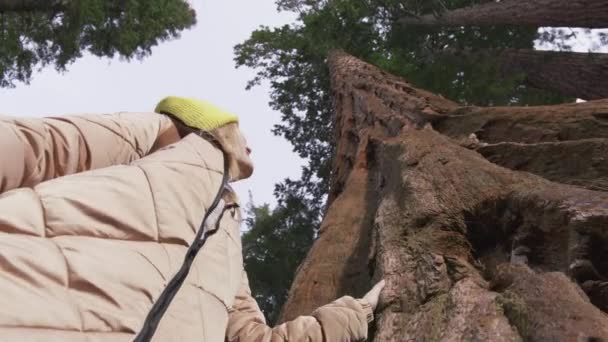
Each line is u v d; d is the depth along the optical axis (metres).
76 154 1.72
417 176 3.77
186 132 2.14
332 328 2.27
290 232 22.11
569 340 1.81
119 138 1.87
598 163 3.47
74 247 1.40
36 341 1.20
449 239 3.09
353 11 19.33
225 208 1.95
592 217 2.35
